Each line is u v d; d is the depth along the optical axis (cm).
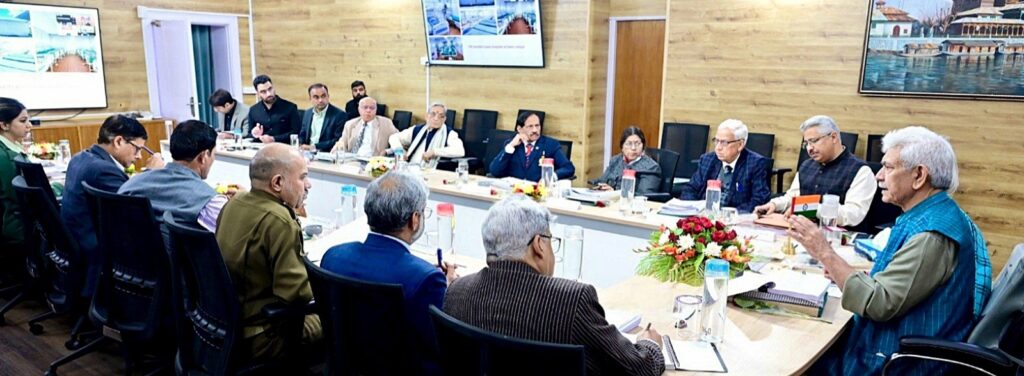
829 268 197
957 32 451
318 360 231
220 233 213
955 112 462
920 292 183
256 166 214
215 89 872
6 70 669
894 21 473
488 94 682
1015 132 444
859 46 491
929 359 179
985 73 447
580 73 622
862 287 187
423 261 187
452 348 147
